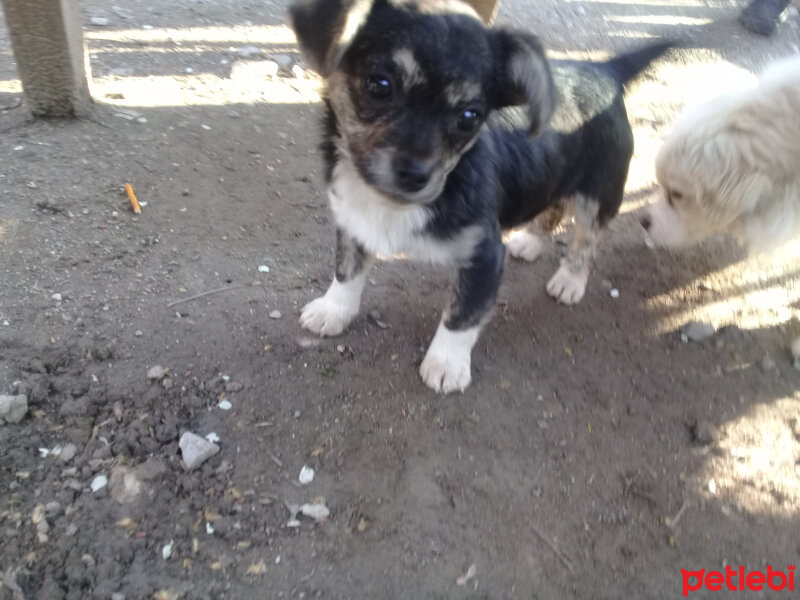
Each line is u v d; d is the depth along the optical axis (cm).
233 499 33
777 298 53
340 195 37
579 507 36
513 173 38
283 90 69
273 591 30
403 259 51
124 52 72
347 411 39
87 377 37
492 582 32
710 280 54
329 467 35
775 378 45
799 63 43
